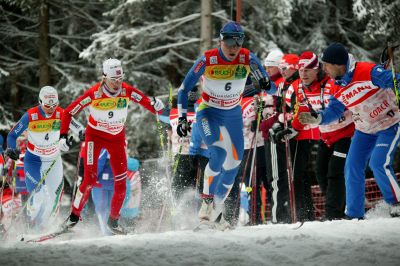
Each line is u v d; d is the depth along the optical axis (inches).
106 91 560.4
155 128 1326.3
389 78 467.2
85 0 1578.5
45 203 674.8
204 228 480.1
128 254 340.2
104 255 342.0
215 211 484.4
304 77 563.8
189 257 328.2
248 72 492.1
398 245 331.0
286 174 585.6
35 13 1526.8
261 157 633.0
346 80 484.1
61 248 371.9
